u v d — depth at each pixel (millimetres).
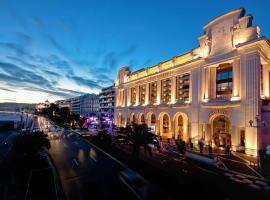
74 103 154125
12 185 13945
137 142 17750
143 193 12273
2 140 36031
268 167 19641
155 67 47750
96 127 69250
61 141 36062
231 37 29562
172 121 39906
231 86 30078
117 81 66438
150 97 49000
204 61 33406
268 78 31047
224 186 14328
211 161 20031
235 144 27453
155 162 21375
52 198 11805
